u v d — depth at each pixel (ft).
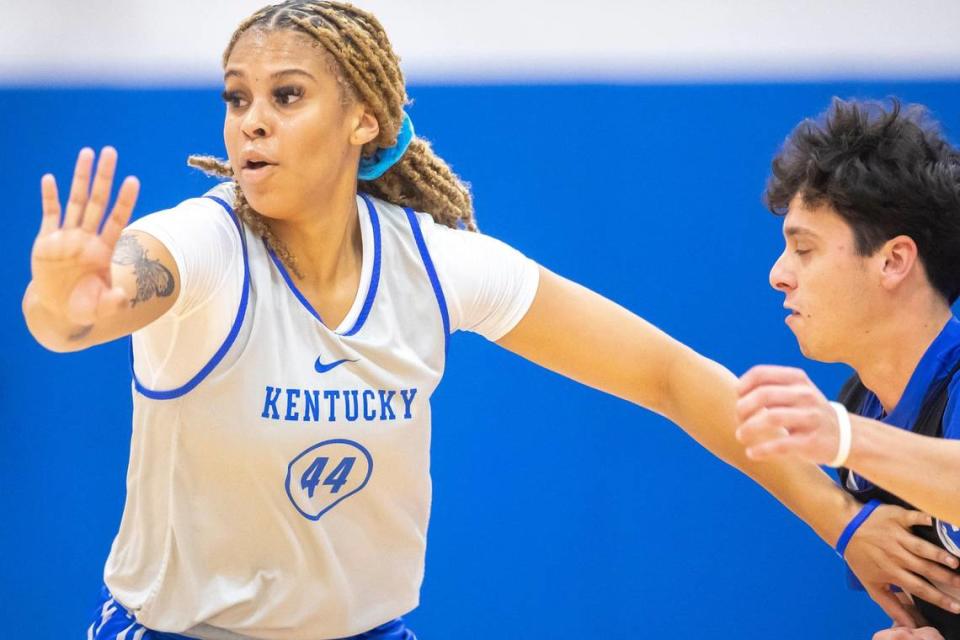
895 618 25.95
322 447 22.85
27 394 47.50
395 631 25.45
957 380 23.67
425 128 48.03
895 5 47.93
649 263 48.19
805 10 48.19
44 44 48.06
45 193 18.43
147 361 22.57
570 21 48.49
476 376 46.93
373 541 24.21
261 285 22.74
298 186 22.54
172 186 47.80
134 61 48.19
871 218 24.14
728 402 25.93
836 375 47.60
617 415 46.91
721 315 48.01
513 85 48.44
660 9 48.47
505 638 45.73
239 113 22.82
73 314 18.66
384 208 24.64
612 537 46.34
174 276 20.93
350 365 23.09
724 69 48.47
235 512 23.09
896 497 25.89
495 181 48.21
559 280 25.79
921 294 24.54
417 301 24.07
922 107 25.17
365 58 23.09
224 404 22.39
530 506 46.55
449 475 46.52
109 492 47.09
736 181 48.32
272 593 23.59
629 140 48.39
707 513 46.52
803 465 26.53
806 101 48.08
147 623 23.90
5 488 46.91
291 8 23.08
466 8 48.34
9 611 46.01
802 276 25.03
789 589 46.03
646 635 45.83
